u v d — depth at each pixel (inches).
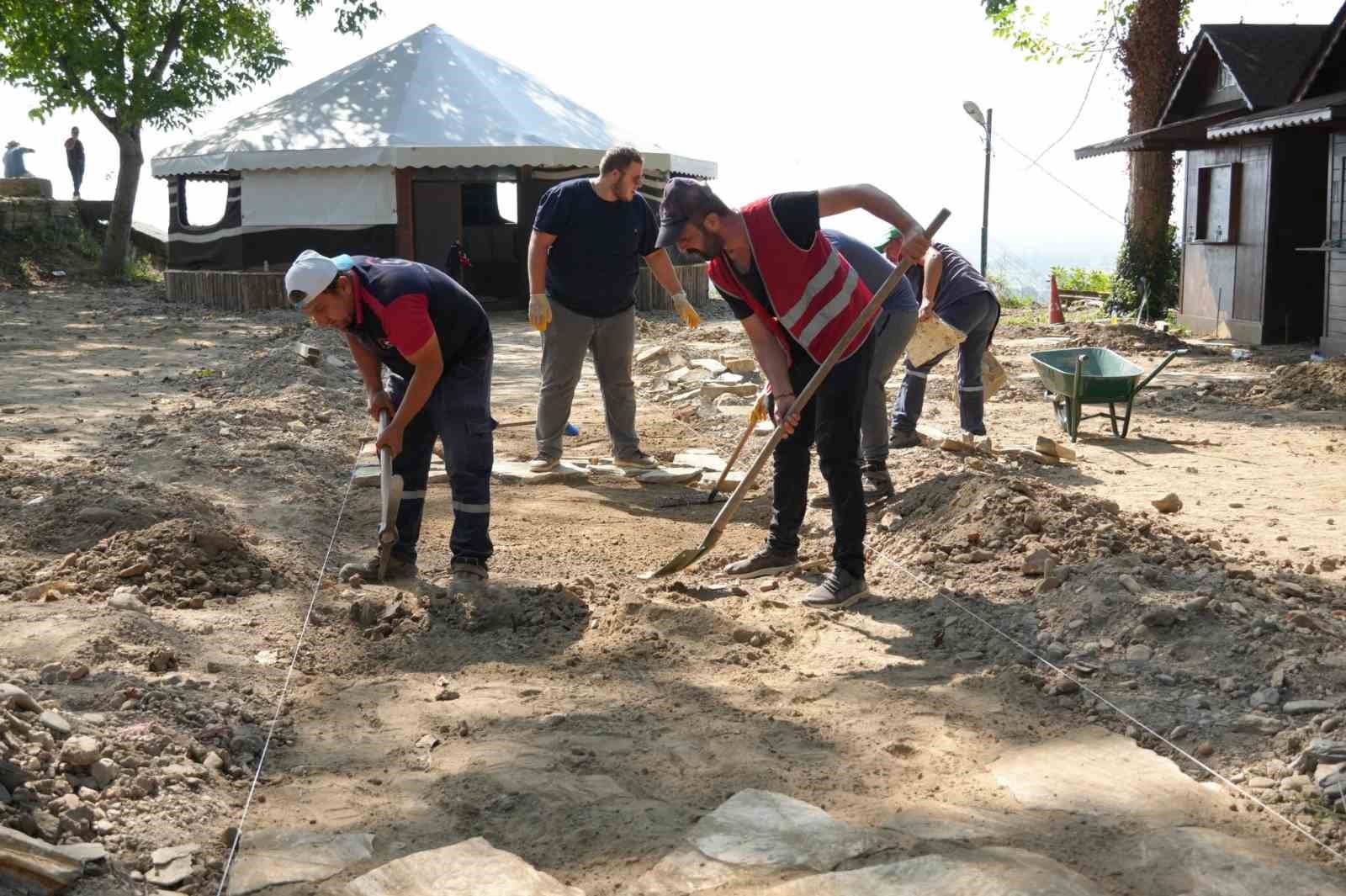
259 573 229.3
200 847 128.5
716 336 664.4
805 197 212.4
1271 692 167.2
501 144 959.0
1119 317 934.4
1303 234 737.6
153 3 1097.4
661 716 169.2
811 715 169.3
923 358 344.8
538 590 222.8
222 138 987.3
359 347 226.5
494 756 153.8
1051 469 353.4
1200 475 346.0
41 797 128.4
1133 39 910.4
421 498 237.3
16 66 1075.9
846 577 223.5
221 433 373.7
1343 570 240.4
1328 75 709.3
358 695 177.5
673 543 271.0
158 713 157.5
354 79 1031.6
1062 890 117.4
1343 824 133.7
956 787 145.8
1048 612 205.0
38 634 182.7
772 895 119.5
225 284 950.4
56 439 380.8
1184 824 134.4
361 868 126.0
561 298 326.0
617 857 128.3
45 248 1191.6
